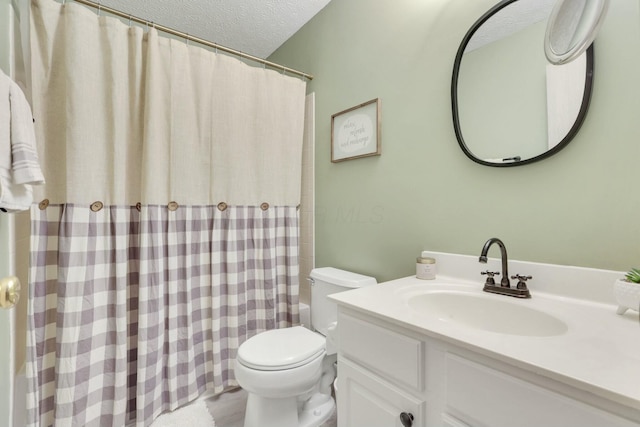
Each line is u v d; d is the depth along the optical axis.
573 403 0.47
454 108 1.14
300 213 2.04
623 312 0.73
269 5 1.80
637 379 0.45
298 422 1.27
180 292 1.47
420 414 0.69
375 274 1.50
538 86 0.93
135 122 1.35
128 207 1.34
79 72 1.18
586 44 0.76
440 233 1.22
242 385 1.16
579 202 0.87
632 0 0.77
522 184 0.98
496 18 1.03
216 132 1.57
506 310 0.87
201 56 1.51
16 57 1.12
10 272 1.02
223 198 1.60
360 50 1.59
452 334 0.63
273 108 1.76
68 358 1.14
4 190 0.75
